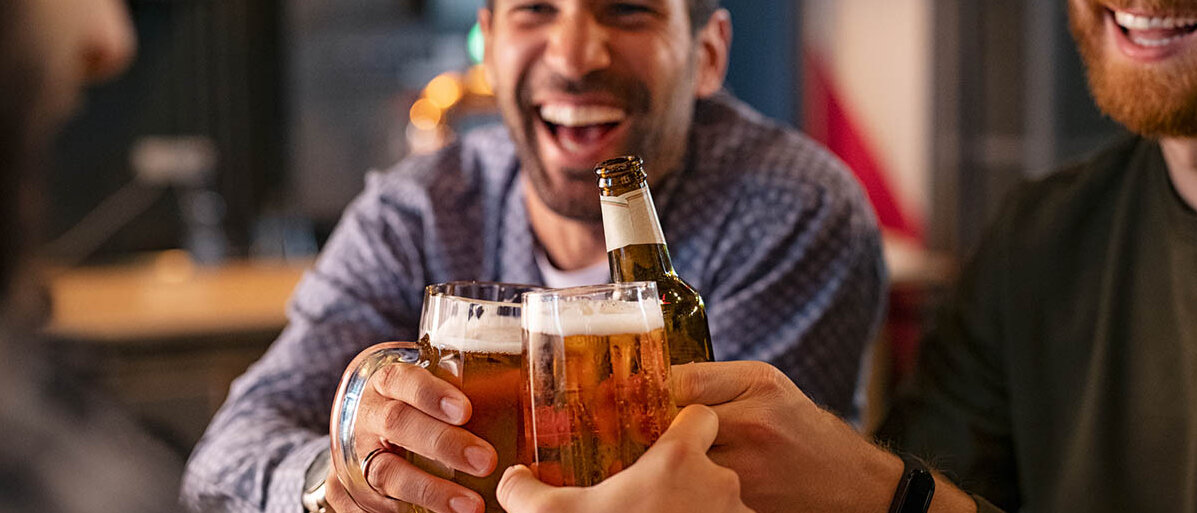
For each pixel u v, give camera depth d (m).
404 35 3.76
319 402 1.23
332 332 1.27
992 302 1.12
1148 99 0.90
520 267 1.26
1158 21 0.88
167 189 3.65
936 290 3.20
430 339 0.73
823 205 1.17
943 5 3.71
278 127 3.71
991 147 3.66
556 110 1.07
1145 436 0.99
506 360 0.71
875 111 4.17
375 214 1.33
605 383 0.62
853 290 1.17
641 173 0.75
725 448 0.71
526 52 1.07
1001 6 3.57
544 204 1.13
